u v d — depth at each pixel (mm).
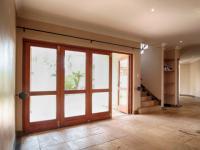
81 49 4270
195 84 11016
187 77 11812
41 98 3676
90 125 4059
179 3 2805
